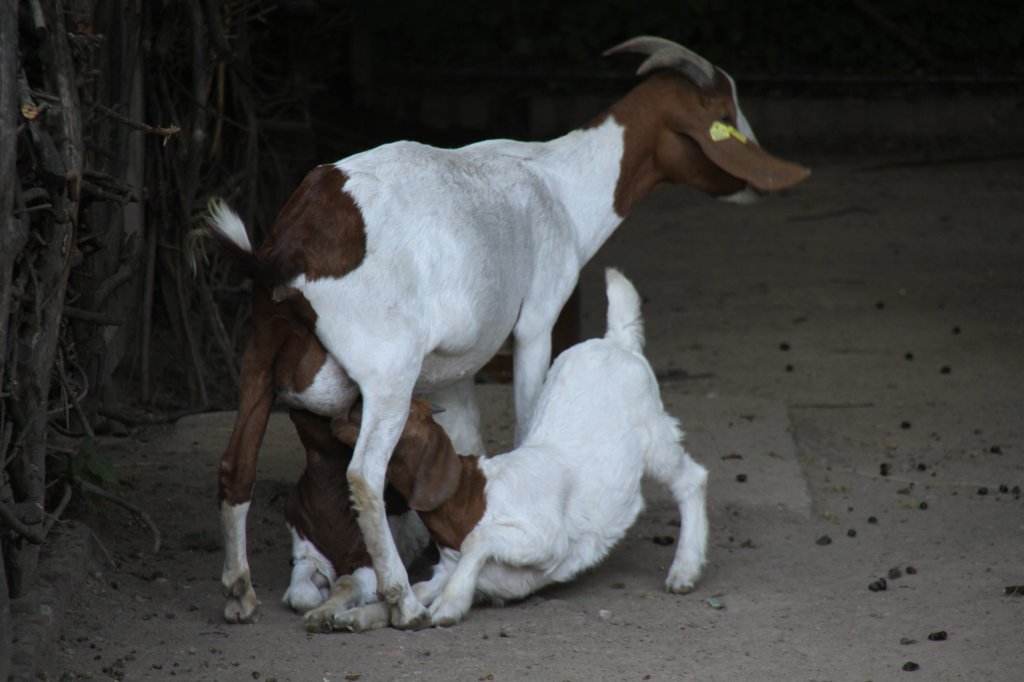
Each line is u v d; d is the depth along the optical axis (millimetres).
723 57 25797
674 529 8328
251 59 13414
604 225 7836
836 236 18250
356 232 6207
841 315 14203
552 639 6344
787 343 13141
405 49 25906
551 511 6664
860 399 11344
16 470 6156
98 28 8703
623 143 7828
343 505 6730
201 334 11281
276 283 6074
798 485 8977
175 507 8180
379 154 6609
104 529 7637
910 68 25422
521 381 7461
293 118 14328
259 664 5918
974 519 8406
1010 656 6062
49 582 6281
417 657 6051
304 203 6254
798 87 24969
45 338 6281
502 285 6883
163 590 6922
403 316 6266
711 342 13195
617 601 6992
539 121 24312
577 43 25812
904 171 22359
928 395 11406
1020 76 24875
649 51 7949
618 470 6992
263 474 8938
